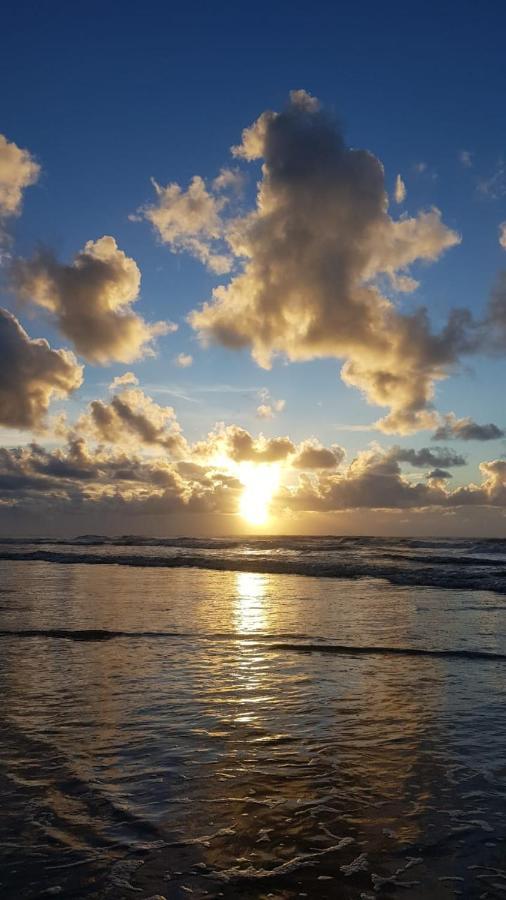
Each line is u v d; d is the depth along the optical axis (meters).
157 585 21.59
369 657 10.19
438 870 3.89
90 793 5.00
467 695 7.93
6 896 3.58
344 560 35.78
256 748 6.05
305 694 7.98
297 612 15.11
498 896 3.61
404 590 20.22
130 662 9.77
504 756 5.84
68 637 11.81
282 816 4.62
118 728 6.63
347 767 5.58
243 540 74.44
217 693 8.01
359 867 3.93
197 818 4.58
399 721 6.90
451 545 58.09
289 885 3.72
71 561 35.50
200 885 3.71
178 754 5.88
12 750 5.97
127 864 3.94
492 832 4.38
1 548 55.44
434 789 5.12
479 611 15.28
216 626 13.03
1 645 11.12
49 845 4.18
